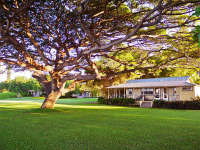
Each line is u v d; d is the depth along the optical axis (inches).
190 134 267.4
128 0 391.5
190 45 418.3
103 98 1274.6
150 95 1139.9
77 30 508.7
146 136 253.1
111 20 416.8
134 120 418.6
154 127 326.3
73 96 2583.7
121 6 420.5
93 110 703.1
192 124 362.6
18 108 780.0
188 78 1057.5
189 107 841.5
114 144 211.9
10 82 2805.1
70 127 324.8
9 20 392.5
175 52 481.1
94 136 253.1
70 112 607.8
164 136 253.9
